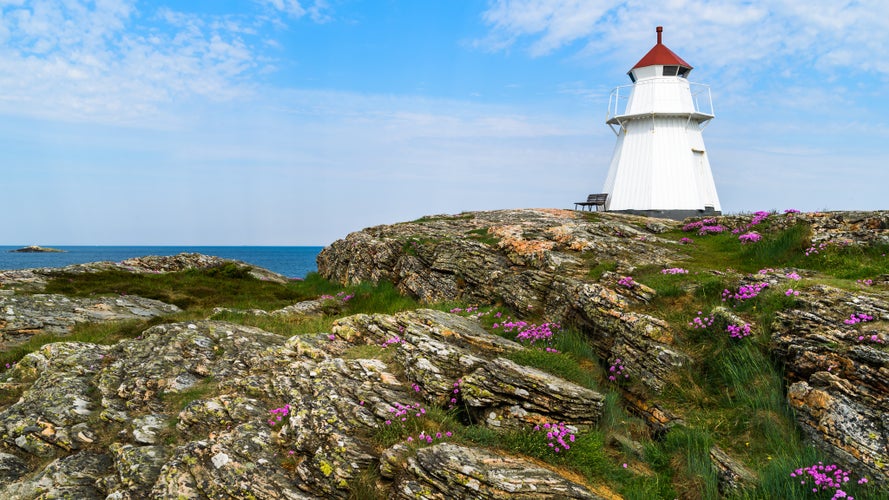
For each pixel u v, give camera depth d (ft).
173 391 49.03
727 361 44.91
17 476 40.32
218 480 35.24
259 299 108.99
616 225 91.04
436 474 32.09
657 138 144.56
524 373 42.32
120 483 37.14
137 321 82.74
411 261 92.68
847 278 53.67
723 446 39.01
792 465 35.12
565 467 36.04
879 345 37.47
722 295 52.80
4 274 109.09
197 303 105.91
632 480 35.70
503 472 32.40
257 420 41.68
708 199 146.72
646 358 47.98
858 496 32.04
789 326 43.86
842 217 67.72
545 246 77.61
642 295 55.67
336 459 34.83
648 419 44.68
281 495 33.65
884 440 33.37
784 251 65.51
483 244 85.35
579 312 58.18
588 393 41.73
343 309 88.84
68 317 87.71
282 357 52.80
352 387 43.09
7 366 65.51
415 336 50.44
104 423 45.55
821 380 38.45
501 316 64.69
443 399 42.22
